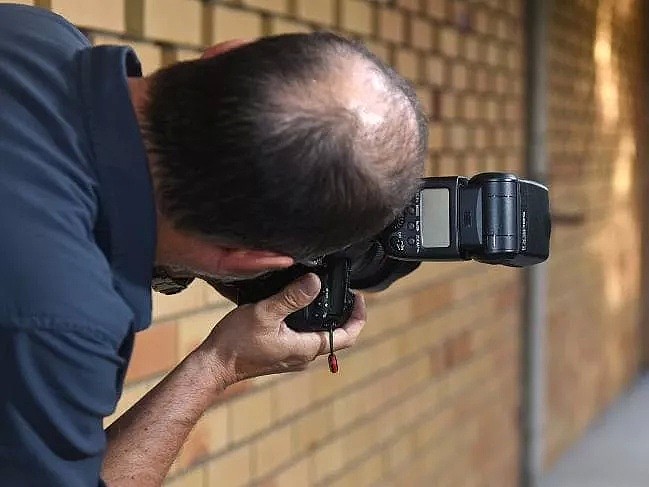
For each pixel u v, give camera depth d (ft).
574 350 14.30
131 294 2.91
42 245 2.65
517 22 11.24
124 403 5.14
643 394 17.63
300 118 2.80
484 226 3.58
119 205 2.82
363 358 7.75
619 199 16.79
